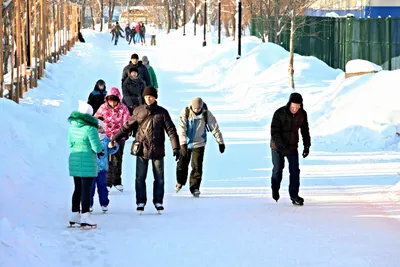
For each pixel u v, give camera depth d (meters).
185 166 25.59
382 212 22.03
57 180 26.48
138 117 22.20
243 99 56.28
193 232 19.67
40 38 53.91
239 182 27.39
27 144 28.45
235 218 21.41
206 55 97.62
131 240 18.72
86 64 81.00
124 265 16.38
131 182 27.61
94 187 22.41
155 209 22.89
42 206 22.17
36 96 44.81
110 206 23.41
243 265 16.41
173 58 109.94
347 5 98.00
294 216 21.59
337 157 31.91
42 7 56.09
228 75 70.56
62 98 45.94
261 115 46.94
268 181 27.53
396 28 63.03
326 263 16.55
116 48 139.00
